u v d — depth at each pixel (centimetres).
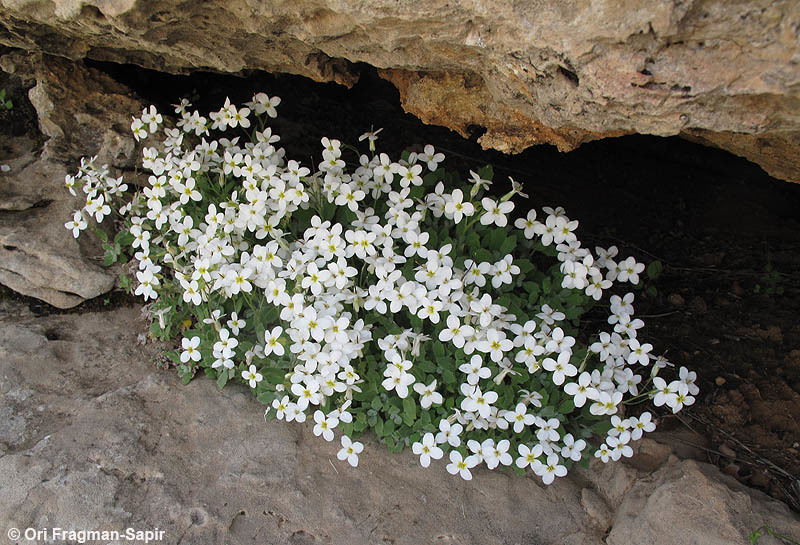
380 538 30
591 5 22
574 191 53
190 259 39
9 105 46
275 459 33
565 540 31
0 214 42
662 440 35
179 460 33
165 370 38
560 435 34
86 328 41
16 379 36
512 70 27
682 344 41
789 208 52
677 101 23
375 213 40
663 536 29
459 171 53
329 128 54
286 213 38
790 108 22
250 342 36
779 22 20
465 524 31
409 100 36
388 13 25
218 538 30
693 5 20
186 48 33
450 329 32
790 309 43
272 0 27
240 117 41
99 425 34
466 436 34
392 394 35
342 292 34
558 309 37
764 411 36
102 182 43
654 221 51
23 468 32
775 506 30
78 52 39
